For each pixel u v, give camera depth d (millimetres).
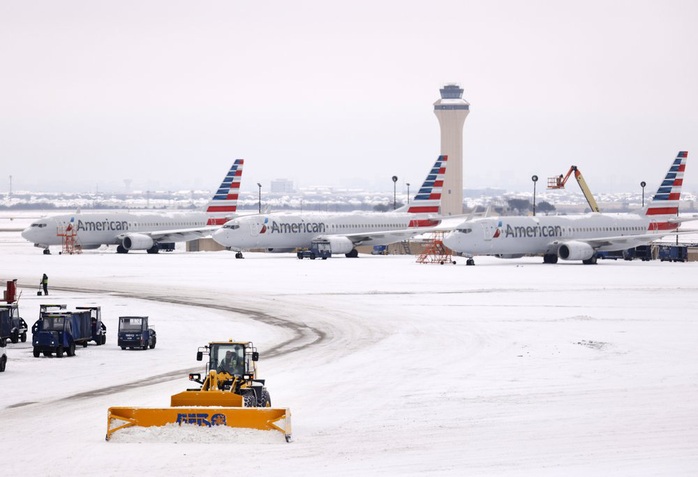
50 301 178000
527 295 190625
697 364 110250
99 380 101625
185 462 67812
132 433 74562
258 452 70688
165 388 96125
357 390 95062
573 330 139250
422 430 77875
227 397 76438
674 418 82125
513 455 69812
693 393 93250
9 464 67125
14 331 133875
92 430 77688
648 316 156500
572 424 79875
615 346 123938
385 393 93500
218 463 67562
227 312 161750
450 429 78188
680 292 198250
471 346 124125
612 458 68875
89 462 67688
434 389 95438
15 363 114312
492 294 192375
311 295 189375
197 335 136000
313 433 77062
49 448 71750
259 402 81625
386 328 141875
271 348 123375
